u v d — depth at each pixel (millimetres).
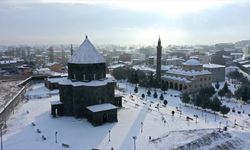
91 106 66812
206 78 132375
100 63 73500
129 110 78312
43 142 51281
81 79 71375
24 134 55781
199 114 79125
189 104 94562
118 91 116938
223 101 103688
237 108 92000
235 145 55781
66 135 55438
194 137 55719
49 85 114375
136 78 134250
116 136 55062
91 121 64312
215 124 67500
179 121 67500
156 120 67625
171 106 88688
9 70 194625
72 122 65188
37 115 71438
